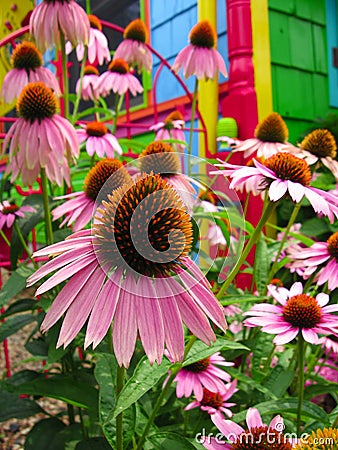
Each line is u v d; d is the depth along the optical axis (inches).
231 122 29.6
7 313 12.3
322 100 35.5
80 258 6.2
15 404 13.0
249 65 30.0
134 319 5.7
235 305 15.2
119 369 6.7
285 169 8.9
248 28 30.1
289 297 10.2
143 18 39.6
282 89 32.6
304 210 27.9
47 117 12.9
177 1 36.1
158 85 38.5
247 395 12.8
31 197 14.4
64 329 5.8
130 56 23.6
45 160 12.1
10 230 19.4
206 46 20.3
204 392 11.2
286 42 32.9
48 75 16.7
